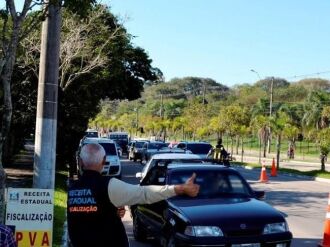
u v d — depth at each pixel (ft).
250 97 366.22
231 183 32.01
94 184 14.23
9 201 21.59
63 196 51.60
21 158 106.11
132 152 144.05
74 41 81.41
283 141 279.28
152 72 133.28
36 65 71.46
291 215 51.26
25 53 68.54
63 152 72.38
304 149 250.16
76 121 72.59
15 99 73.05
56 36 32.40
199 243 26.94
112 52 95.71
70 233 14.37
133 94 132.46
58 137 69.51
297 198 65.77
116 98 130.52
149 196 13.84
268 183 86.89
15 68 70.79
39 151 32.09
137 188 14.03
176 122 255.09
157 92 512.22
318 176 99.14
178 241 28.14
